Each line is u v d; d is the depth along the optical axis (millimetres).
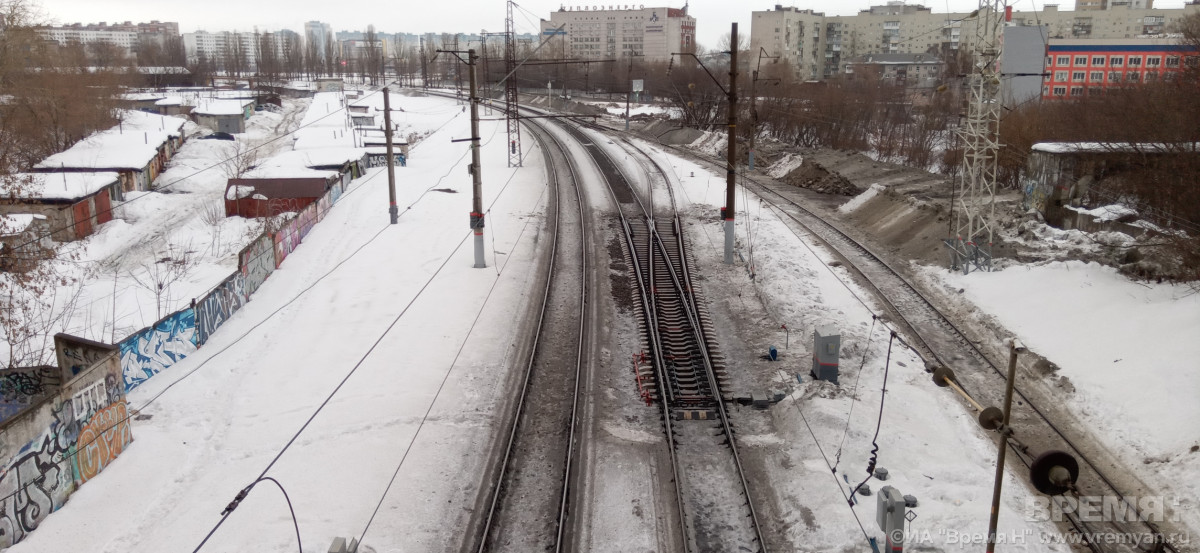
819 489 13188
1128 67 86500
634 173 45844
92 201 38312
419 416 16125
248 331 21203
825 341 17016
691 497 13352
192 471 14102
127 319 24266
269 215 38594
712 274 26297
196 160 61562
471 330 21016
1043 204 28328
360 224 34500
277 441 15102
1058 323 19500
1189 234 20516
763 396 16750
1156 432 14297
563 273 26453
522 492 13586
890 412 15734
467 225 33688
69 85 56062
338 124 77188
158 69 136875
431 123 85375
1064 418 15625
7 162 34062
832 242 29578
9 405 16312
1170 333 16875
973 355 18906
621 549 11977
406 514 12875
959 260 24469
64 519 12492
